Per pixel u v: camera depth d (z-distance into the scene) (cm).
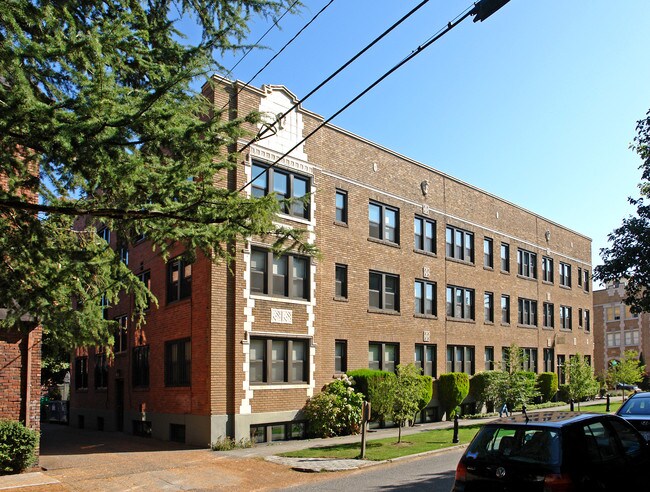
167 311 2181
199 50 927
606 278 1561
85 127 739
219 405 1877
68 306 1033
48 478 1359
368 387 2216
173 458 1655
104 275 1032
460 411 2856
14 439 1397
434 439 1945
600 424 810
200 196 901
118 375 2602
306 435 2103
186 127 829
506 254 3478
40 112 723
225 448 1798
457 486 781
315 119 2292
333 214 2339
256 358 2000
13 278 977
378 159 2598
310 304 2170
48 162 834
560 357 3912
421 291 2788
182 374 2078
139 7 934
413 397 1905
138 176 827
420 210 2805
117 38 812
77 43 742
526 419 802
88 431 2697
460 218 3077
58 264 998
